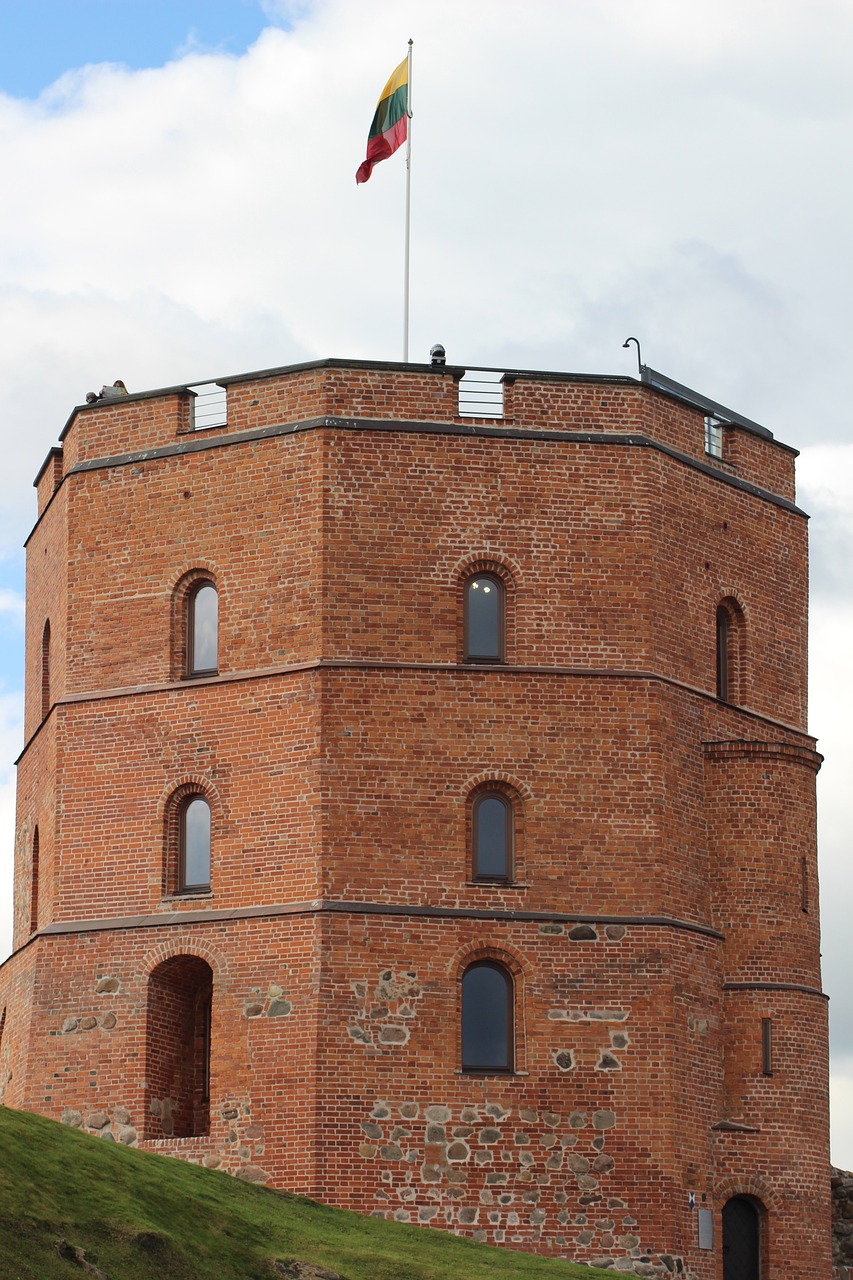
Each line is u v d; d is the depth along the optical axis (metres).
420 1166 52.91
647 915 55.00
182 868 56.34
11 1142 45.56
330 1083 52.94
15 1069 58.19
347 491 55.66
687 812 56.41
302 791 54.59
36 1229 42.44
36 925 59.44
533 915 54.50
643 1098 54.09
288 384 56.66
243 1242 46.31
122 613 57.91
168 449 57.94
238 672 56.03
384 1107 53.09
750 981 56.50
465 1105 53.38
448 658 55.28
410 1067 53.31
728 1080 56.06
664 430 57.91
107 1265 42.53
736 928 56.75
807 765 58.25
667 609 56.91
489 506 56.09
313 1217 50.31
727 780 57.25
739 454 59.94
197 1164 51.38
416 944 53.91
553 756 55.31
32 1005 56.66
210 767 56.03
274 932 54.19
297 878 54.28
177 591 57.47
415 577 55.50
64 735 57.88
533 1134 53.53
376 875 54.16
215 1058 54.28
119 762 57.19
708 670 57.81
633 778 55.53
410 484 55.88
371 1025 53.38
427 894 54.22
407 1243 49.97
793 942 57.03
